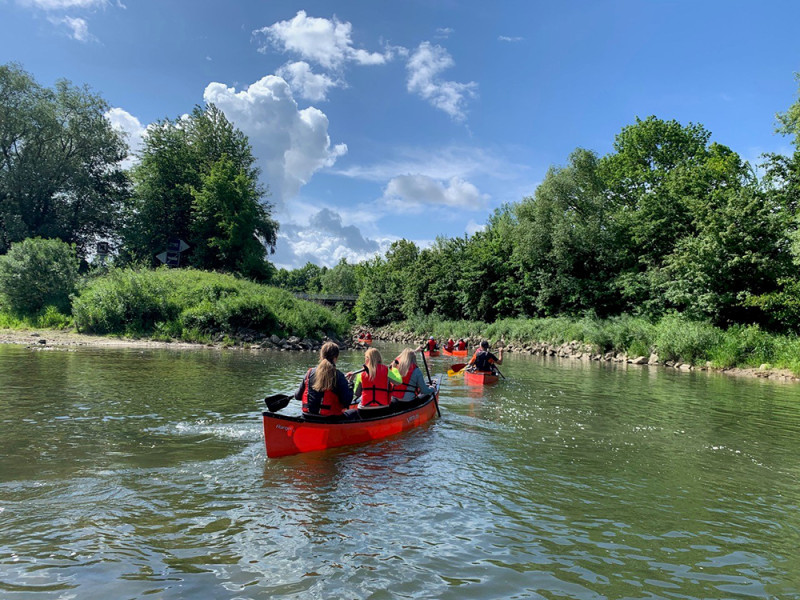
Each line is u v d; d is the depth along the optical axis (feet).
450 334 139.85
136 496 15.14
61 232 142.72
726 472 19.60
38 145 140.46
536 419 28.81
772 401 37.96
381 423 23.48
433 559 11.91
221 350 67.72
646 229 107.55
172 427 23.45
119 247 151.23
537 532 13.66
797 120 81.92
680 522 14.66
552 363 73.00
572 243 121.80
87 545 11.96
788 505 16.20
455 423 27.27
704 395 40.57
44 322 82.74
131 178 153.69
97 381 35.60
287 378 41.37
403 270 214.48
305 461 19.36
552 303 129.39
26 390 31.17
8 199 138.21
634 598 10.52
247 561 11.48
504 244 150.92
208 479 16.89
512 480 17.90
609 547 12.90
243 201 139.03
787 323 71.41
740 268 76.64
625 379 51.52
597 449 22.52
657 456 21.65
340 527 13.50
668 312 95.25
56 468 17.30
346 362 61.62
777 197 77.15
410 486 16.93
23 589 9.98
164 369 43.88
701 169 106.22
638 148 135.03
